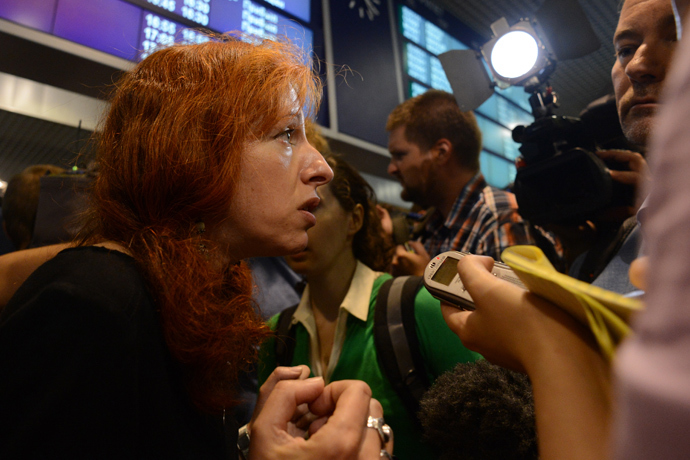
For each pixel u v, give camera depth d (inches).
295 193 22.0
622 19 26.2
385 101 139.6
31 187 56.8
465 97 62.6
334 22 132.9
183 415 19.2
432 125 68.1
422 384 33.6
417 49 154.8
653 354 5.7
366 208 47.9
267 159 21.2
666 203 6.0
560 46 48.3
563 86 150.9
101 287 16.8
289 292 58.5
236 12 111.7
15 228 57.0
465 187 66.1
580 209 39.4
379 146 133.9
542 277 11.3
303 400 23.7
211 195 20.1
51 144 94.0
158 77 21.7
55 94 85.3
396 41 149.3
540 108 47.4
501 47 50.9
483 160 168.7
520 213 45.8
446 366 32.7
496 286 14.8
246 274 25.9
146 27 96.0
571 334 12.4
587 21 45.9
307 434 24.6
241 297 22.7
